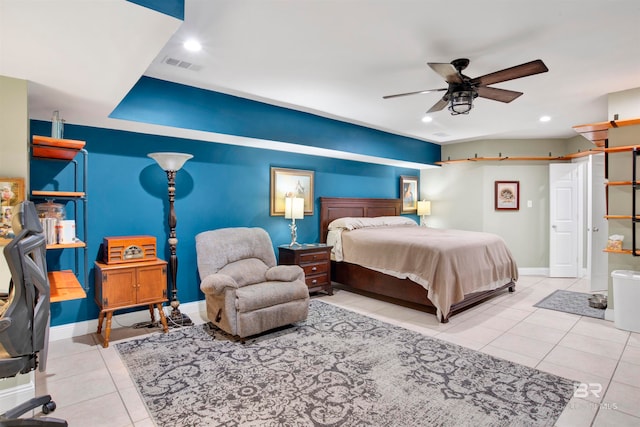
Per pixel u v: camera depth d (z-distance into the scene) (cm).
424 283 380
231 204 427
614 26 227
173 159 332
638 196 352
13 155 215
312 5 203
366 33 237
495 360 275
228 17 216
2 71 205
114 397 224
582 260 595
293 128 425
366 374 252
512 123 497
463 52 266
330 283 475
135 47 177
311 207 511
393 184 658
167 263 360
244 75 313
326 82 331
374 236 459
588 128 361
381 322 364
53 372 256
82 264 326
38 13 145
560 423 196
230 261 362
